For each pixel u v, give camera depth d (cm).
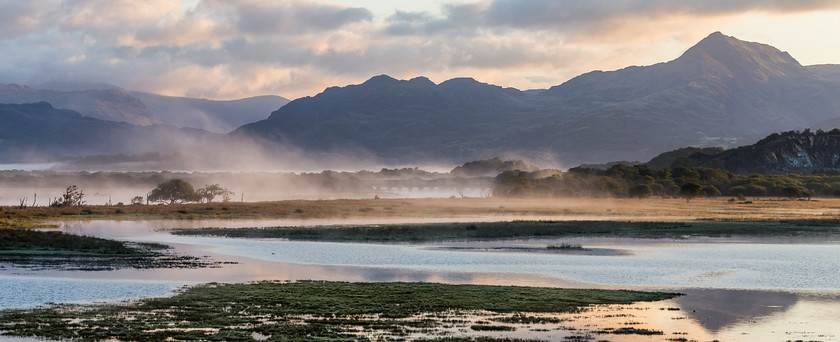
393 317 3384
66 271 4844
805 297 4050
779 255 6247
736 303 3838
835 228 9519
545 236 8344
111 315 3362
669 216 12900
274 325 3181
